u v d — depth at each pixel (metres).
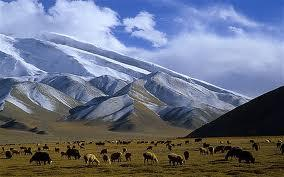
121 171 59.47
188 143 164.25
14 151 115.00
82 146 155.25
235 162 68.62
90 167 67.19
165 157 87.12
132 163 73.62
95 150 127.94
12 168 67.75
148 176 52.09
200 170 58.19
